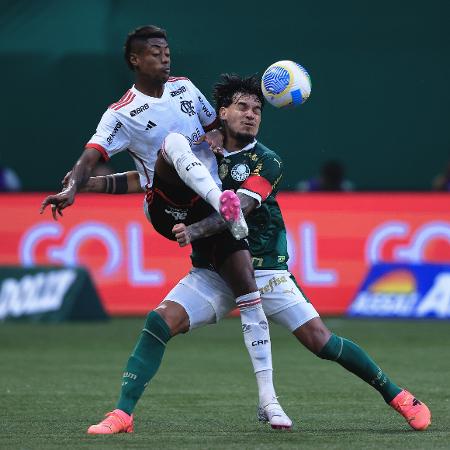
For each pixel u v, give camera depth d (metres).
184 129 24.80
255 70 56.19
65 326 48.34
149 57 24.23
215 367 36.56
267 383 23.72
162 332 23.52
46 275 49.97
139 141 24.59
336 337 23.88
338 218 51.25
